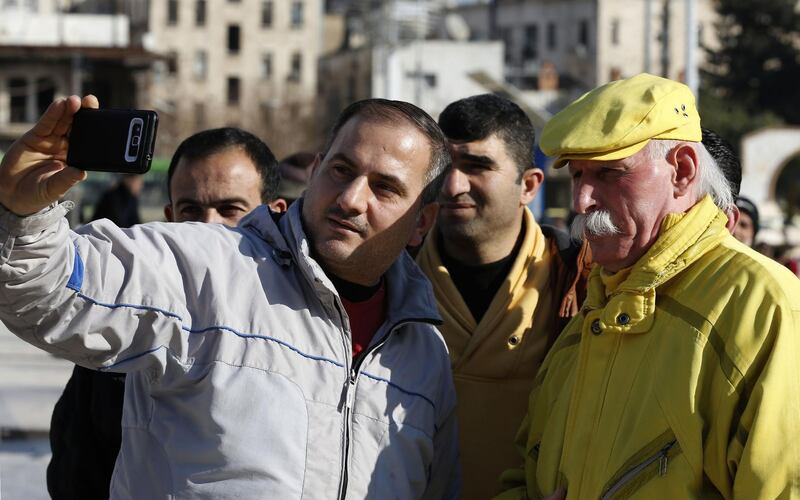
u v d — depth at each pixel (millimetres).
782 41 56312
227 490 2756
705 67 58594
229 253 2959
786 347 2715
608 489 2867
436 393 3246
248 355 2832
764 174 36469
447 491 3412
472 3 79688
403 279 3240
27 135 2518
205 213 3920
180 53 76562
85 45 49156
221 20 77062
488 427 3895
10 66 47469
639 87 2982
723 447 2752
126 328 2742
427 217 3270
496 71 58500
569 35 73812
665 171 2947
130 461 2945
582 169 2994
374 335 3121
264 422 2781
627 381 2932
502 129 3998
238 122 72625
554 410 3201
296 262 3012
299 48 78125
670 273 2916
